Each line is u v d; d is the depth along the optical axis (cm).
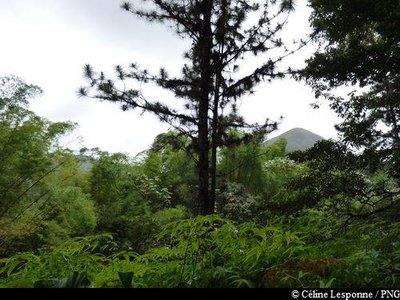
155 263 284
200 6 869
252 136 917
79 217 1228
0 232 927
